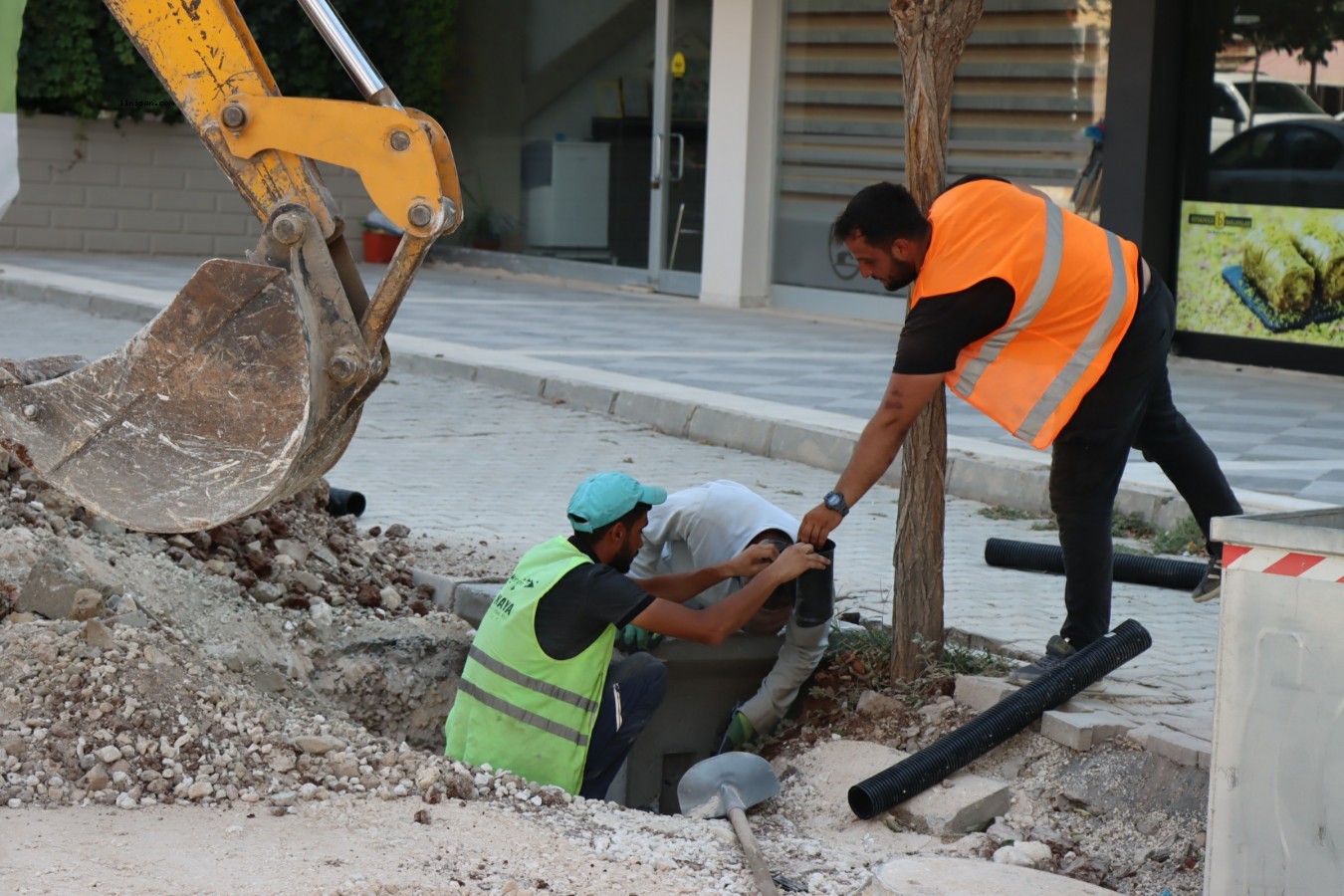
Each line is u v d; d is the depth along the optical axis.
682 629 5.02
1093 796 4.78
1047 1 13.70
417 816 4.16
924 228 4.71
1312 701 3.29
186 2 4.19
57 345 12.84
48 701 4.33
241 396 4.11
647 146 17.78
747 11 15.98
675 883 3.96
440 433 10.02
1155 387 5.34
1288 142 12.21
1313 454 9.16
